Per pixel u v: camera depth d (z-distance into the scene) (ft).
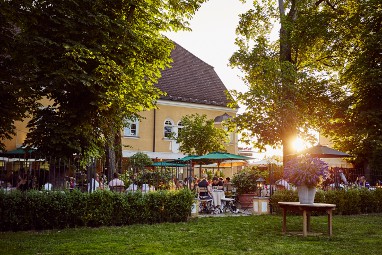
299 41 80.89
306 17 80.69
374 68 75.36
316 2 86.84
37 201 41.52
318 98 81.92
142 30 57.77
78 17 48.03
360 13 77.41
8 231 40.50
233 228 43.34
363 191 63.67
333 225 46.50
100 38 50.14
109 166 72.54
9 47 46.32
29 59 46.68
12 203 40.47
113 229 42.37
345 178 66.03
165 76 125.49
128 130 113.80
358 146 80.33
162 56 59.52
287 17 82.94
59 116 53.06
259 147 82.23
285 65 76.48
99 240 35.01
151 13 58.70
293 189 61.31
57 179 47.19
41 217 41.68
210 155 71.97
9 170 51.29
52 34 48.03
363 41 77.20
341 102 80.89
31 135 52.95
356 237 37.52
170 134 107.65
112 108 53.83
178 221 49.80
